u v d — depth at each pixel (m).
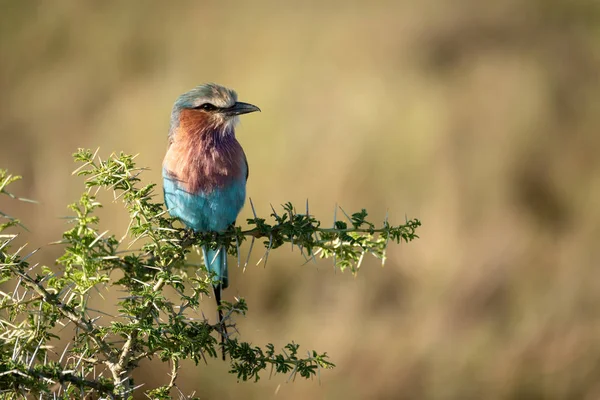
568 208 14.02
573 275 13.02
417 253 13.14
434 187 13.66
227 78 15.70
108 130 15.20
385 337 12.38
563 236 13.63
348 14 16.11
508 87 15.03
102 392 4.30
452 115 14.40
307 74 15.17
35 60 17.16
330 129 14.23
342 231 5.50
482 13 16.45
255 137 14.33
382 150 13.92
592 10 17.20
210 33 16.53
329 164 13.85
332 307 12.76
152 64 16.69
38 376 4.12
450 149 13.99
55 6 17.44
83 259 4.27
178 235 6.21
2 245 4.39
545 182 14.20
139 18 17.12
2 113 16.19
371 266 13.03
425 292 12.79
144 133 14.84
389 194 13.70
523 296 12.84
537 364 12.19
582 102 15.24
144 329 4.52
